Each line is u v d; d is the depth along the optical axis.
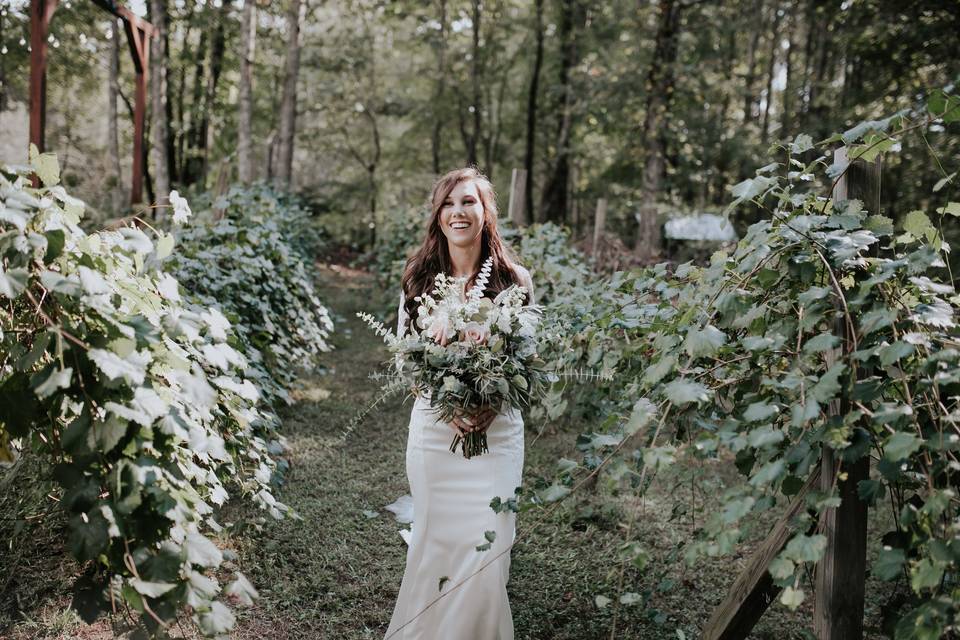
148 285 1.96
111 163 15.16
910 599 1.88
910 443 1.46
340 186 24.27
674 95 15.24
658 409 1.94
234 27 16.12
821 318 1.77
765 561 2.06
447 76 22.48
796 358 1.81
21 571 2.67
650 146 15.30
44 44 6.95
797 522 1.85
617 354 2.78
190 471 2.01
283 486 3.79
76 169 16.91
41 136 6.96
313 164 29.67
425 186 24.80
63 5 13.98
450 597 2.42
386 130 26.97
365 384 6.42
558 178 21.14
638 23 15.33
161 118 10.70
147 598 1.65
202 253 4.45
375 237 22.83
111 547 1.66
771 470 1.61
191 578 1.61
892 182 12.78
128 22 9.49
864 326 1.65
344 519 3.54
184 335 1.89
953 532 1.42
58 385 1.50
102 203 13.31
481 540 2.42
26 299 1.73
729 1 17.19
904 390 1.65
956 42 11.27
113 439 1.53
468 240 2.65
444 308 2.42
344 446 4.71
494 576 2.37
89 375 1.61
